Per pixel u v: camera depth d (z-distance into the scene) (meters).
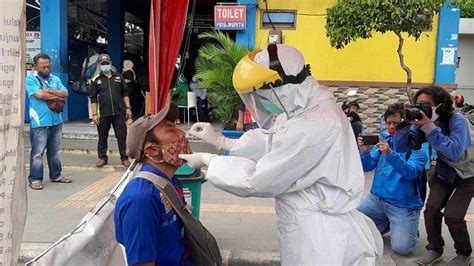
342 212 2.46
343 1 8.42
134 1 16.42
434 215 4.58
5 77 1.48
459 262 4.51
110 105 8.41
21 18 1.52
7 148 1.51
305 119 2.39
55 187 7.27
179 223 2.38
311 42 11.21
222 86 9.11
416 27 8.25
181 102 12.34
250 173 2.39
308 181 2.40
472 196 4.39
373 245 2.62
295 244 2.46
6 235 1.53
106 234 2.50
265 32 11.21
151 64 2.80
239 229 5.62
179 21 2.80
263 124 2.72
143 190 2.24
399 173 4.63
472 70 17.98
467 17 17.50
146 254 2.16
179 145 2.36
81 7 14.12
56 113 7.26
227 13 11.11
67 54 12.35
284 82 2.40
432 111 4.06
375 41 11.13
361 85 11.28
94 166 8.66
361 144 4.57
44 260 2.32
